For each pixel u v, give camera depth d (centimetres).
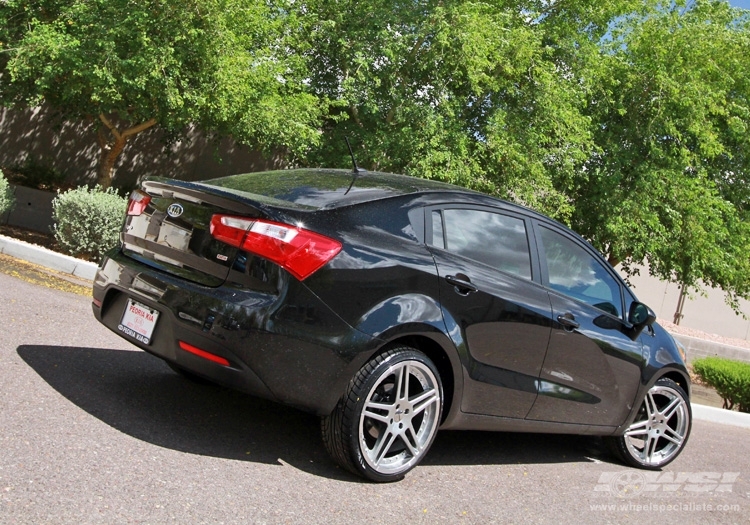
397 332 389
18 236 1106
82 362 498
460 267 430
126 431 393
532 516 410
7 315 571
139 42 1023
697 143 1587
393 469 404
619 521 432
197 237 394
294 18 1244
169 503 321
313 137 1230
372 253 391
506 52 1289
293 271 370
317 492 371
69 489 312
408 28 1298
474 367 430
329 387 377
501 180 1352
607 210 1492
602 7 1426
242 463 387
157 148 1798
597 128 1520
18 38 1159
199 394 489
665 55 1522
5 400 395
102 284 433
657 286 2197
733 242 1603
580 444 608
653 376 546
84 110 1277
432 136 1266
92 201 877
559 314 477
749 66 1609
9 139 1644
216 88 1090
